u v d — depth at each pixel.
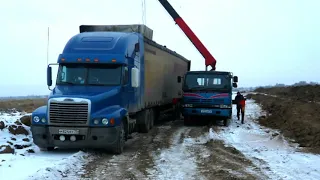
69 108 9.77
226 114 17.86
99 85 10.99
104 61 11.09
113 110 10.34
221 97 17.91
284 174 8.01
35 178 7.07
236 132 15.70
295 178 7.64
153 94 16.50
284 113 22.09
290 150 11.29
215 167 8.73
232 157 10.02
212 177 7.76
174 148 11.68
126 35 12.30
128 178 7.66
